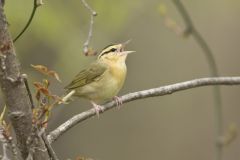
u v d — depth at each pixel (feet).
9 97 19.39
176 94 65.98
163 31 61.62
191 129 65.10
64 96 34.27
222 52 63.93
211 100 65.31
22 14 41.86
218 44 63.87
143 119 65.51
